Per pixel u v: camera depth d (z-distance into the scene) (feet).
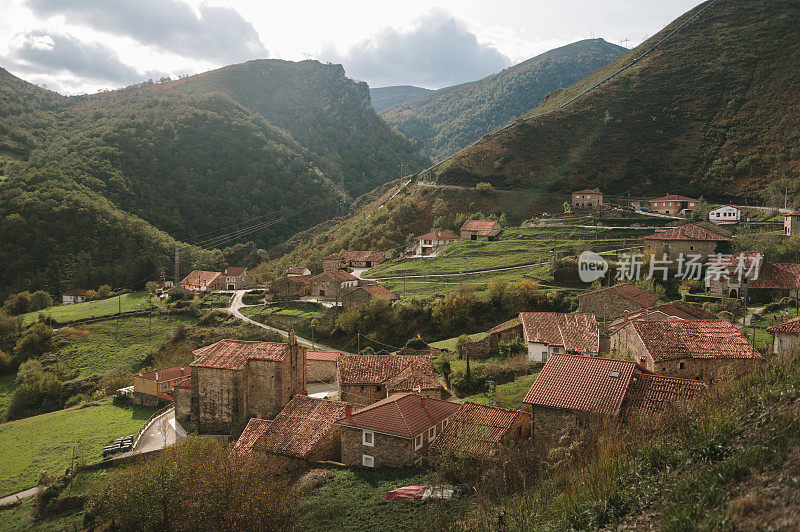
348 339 285.64
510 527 54.85
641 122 593.42
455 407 118.32
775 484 38.68
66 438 180.24
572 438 85.56
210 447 115.44
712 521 37.32
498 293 266.57
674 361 121.60
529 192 530.68
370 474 103.50
